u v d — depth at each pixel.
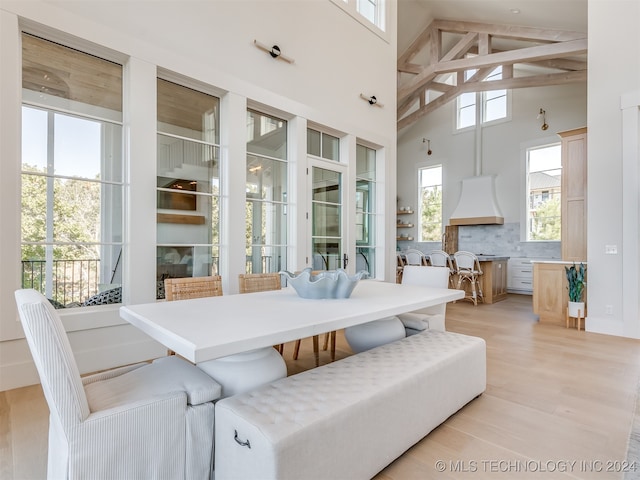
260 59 3.82
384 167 5.54
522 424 1.97
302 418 1.27
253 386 1.63
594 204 4.13
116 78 2.92
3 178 2.35
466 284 6.68
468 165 8.73
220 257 3.54
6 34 2.34
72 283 2.73
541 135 7.61
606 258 4.04
